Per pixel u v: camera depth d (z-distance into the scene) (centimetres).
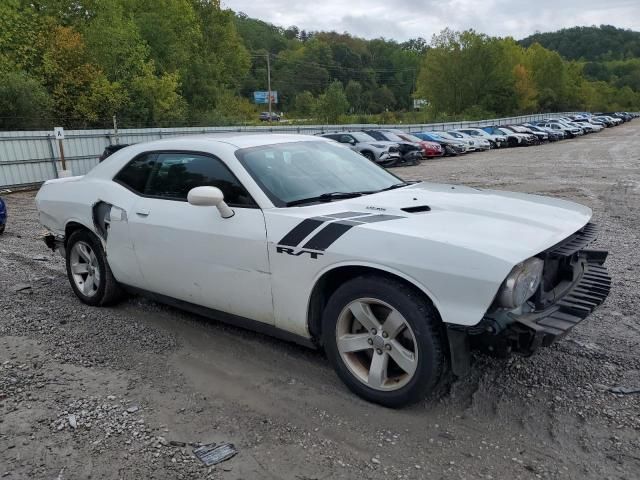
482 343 274
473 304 262
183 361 373
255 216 342
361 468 256
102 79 2642
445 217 315
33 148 1741
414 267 276
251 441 279
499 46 6619
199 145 394
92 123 2661
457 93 6738
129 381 345
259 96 7756
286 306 331
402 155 2175
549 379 335
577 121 5616
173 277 394
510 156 2636
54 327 437
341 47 11662
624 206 1020
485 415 298
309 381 341
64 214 485
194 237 368
